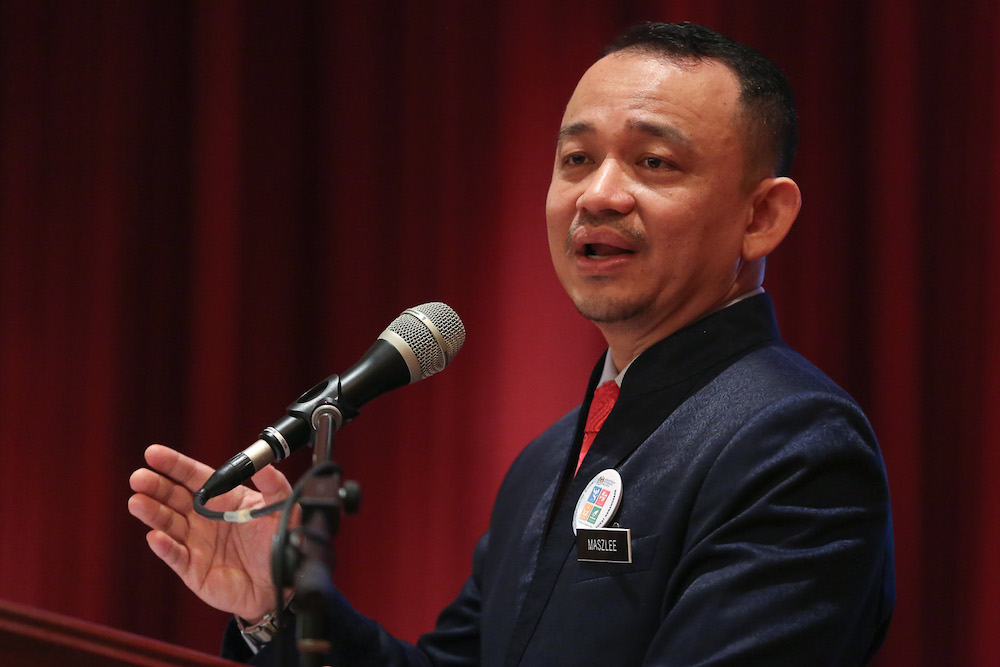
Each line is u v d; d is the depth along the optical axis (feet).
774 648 11.08
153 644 8.38
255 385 32.68
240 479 11.43
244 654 14.74
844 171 28.27
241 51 33.37
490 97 31.45
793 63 28.78
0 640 7.64
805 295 28.25
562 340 30.17
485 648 14.20
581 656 12.50
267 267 32.96
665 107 13.85
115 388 33.53
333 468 8.61
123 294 33.81
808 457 12.06
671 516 12.61
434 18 32.12
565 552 13.32
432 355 12.86
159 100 34.17
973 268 26.71
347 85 32.86
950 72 27.25
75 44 34.53
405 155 32.17
